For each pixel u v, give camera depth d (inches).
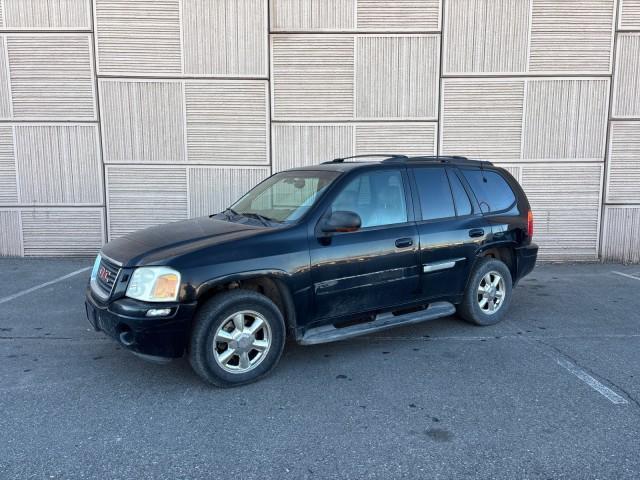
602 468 111.2
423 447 120.2
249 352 157.2
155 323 140.9
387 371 165.9
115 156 334.6
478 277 205.3
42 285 274.8
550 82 332.8
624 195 342.0
